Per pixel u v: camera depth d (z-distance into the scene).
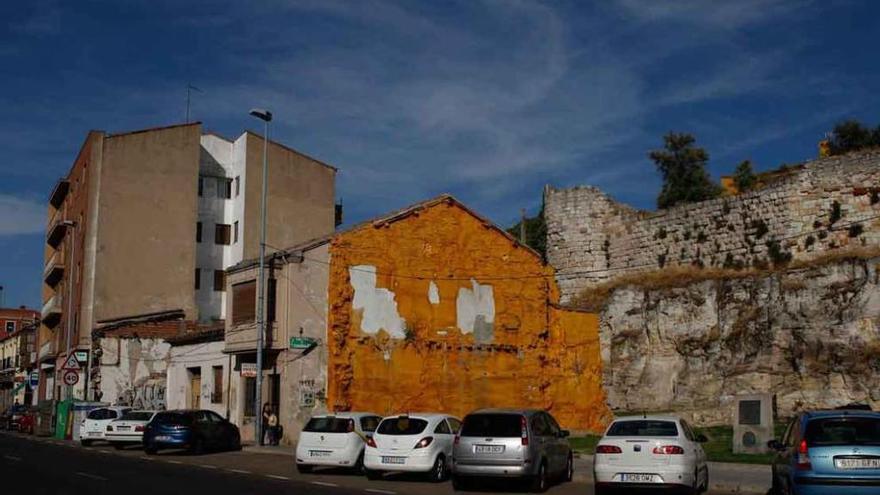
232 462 26.97
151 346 46.72
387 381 33.97
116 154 55.22
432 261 36.00
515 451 18.73
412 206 36.03
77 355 50.28
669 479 17.05
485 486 20.22
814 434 14.52
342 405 32.56
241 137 59.62
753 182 54.38
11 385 85.88
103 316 53.22
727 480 20.34
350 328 33.47
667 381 41.78
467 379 35.88
